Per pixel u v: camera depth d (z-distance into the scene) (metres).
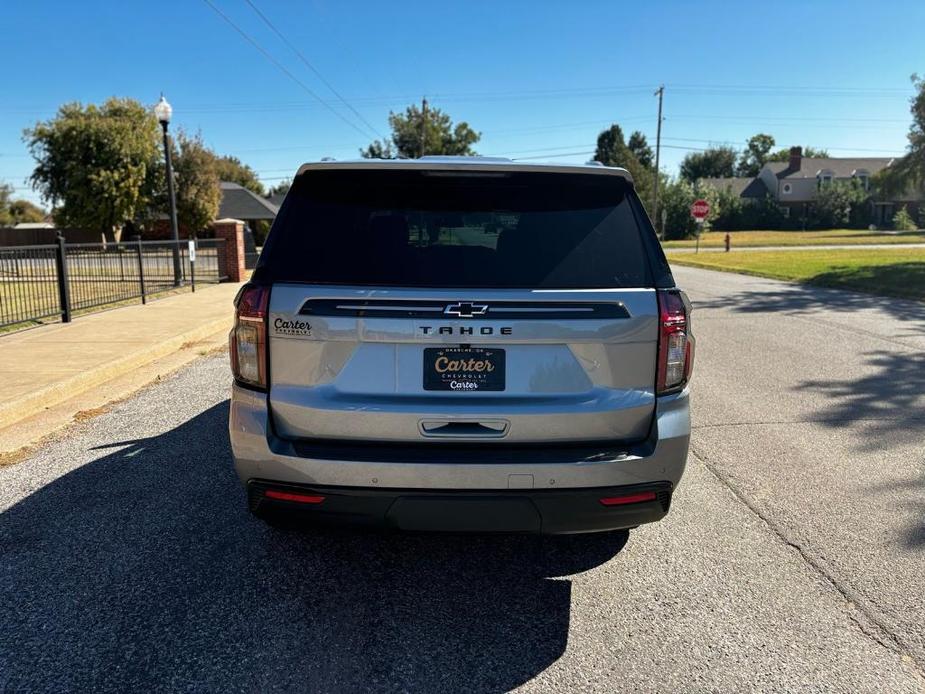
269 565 3.42
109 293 13.59
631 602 3.12
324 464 2.76
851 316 11.53
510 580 3.32
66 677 2.55
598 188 3.04
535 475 2.76
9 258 9.92
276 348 2.83
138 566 3.39
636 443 2.91
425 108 58.69
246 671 2.60
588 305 2.81
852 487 4.41
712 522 3.93
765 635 2.86
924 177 34.50
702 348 8.84
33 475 4.57
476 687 2.53
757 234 65.19
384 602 3.11
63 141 43.56
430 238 2.90
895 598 3.13
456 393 2.81
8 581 3.23
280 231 2.93
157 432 5.50
